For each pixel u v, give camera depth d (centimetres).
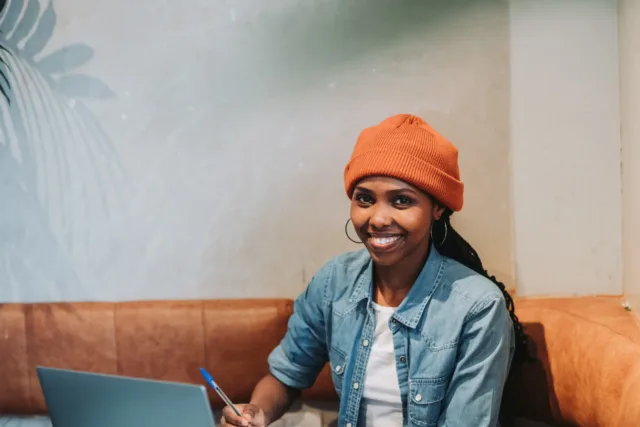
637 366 123
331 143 175
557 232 171
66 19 178
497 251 173
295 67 174
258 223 180
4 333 180
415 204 126
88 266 185
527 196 171
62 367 179
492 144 170
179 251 183
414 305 132
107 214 183
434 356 131
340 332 141
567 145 168
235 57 175
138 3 176
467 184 172
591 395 134
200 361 175
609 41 165
